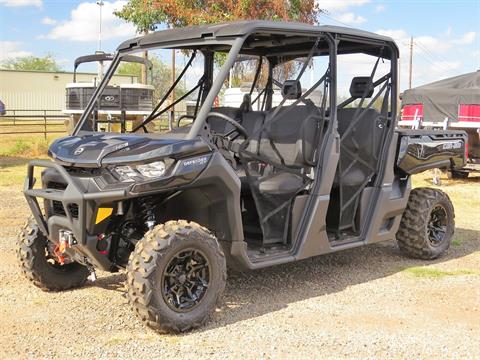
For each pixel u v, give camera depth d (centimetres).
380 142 599
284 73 609
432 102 1437
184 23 1380
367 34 560
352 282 573
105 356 395
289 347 414
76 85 1470
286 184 514
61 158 452
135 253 421
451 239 688
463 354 409
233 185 459
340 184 558
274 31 491
